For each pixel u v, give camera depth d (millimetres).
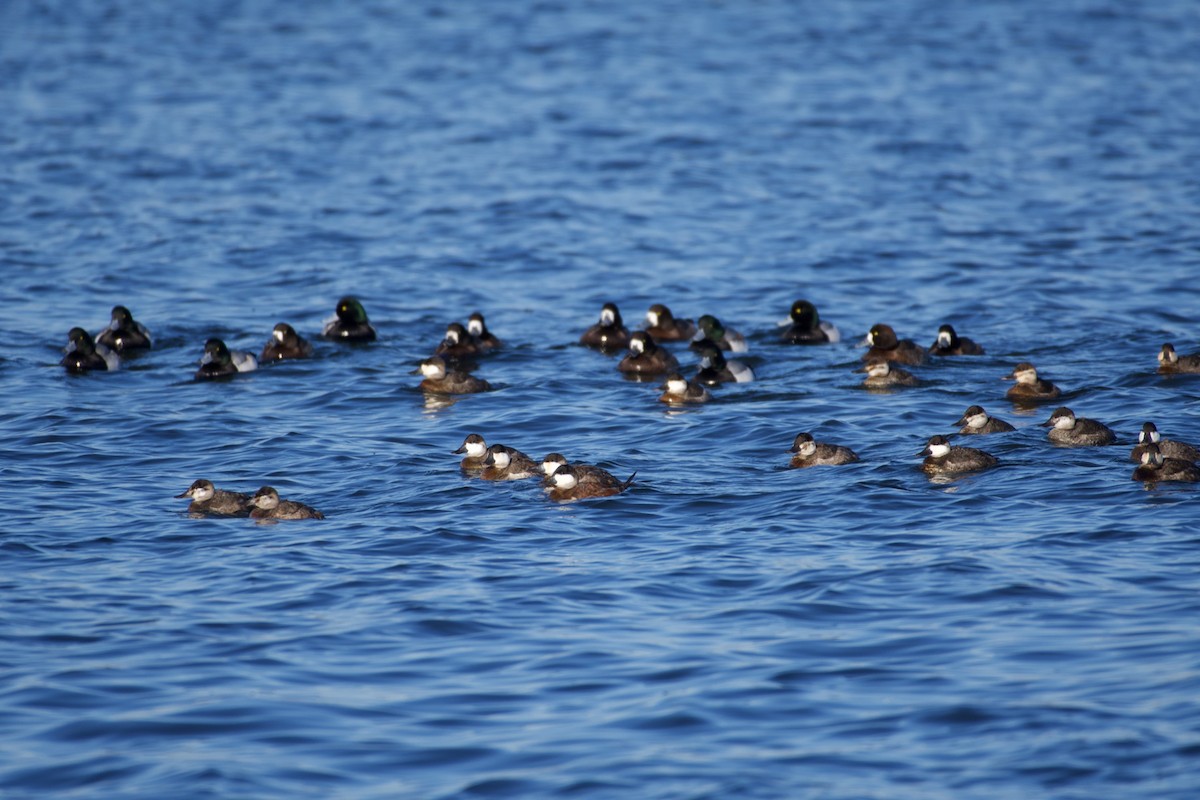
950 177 47938
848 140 53969
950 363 29406
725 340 31375
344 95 63000
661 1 91750
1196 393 26047
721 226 42781
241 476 22109
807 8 88312
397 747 13211
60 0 91562
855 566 17625
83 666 14930
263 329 32938
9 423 25156
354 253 39781
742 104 60844
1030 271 36969
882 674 14547
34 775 12703
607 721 13664
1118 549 17891
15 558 18172
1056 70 67625
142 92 62844
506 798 12336
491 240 41281
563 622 16062
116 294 35594
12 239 40281
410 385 28391
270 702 14102
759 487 21203
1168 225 40938
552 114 59156
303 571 17734
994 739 13117
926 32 79125
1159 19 82375
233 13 87000
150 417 25703
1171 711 13445
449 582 17328
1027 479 20969
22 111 58375
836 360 30297
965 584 16875
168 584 17297
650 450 23641
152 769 12797
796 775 12609
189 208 44156
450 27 82062
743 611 16312
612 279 37562
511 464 22000
